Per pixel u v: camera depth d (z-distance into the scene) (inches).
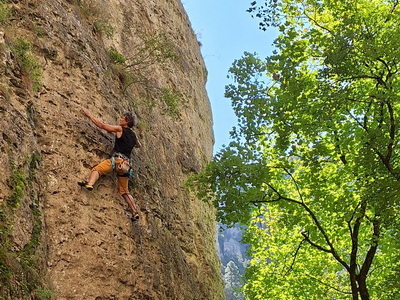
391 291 470.0
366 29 431.8
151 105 495.5
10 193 247.3
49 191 293.3
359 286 449.7
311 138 445.1
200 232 593.3
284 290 597.9
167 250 428.5
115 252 323.9
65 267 282.4
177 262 446.3
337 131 460.8
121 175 347.6
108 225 327.9
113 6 558.3
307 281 571.5
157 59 500.1
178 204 532.7
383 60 410.6
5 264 223.5
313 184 450.9
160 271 391.2
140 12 644.1
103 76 397.1
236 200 443.5
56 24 358.3
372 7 449.7
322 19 479.2
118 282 316.8
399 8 453.4
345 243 547.5
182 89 714.2
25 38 323.0
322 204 450.0
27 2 340.5
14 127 268.2
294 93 423.5
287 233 581.3
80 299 281.7
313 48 445.7
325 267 570.6
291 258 587.2
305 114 439.8
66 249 287.4
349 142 441.4
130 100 458.3
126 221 350.0
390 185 388.5
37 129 302.8
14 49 303.7
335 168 487.2
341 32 416.8
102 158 346.0
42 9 348.8
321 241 478.9
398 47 394.0
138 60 509.7
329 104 417.4
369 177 415.8
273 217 590.9
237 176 434.3
